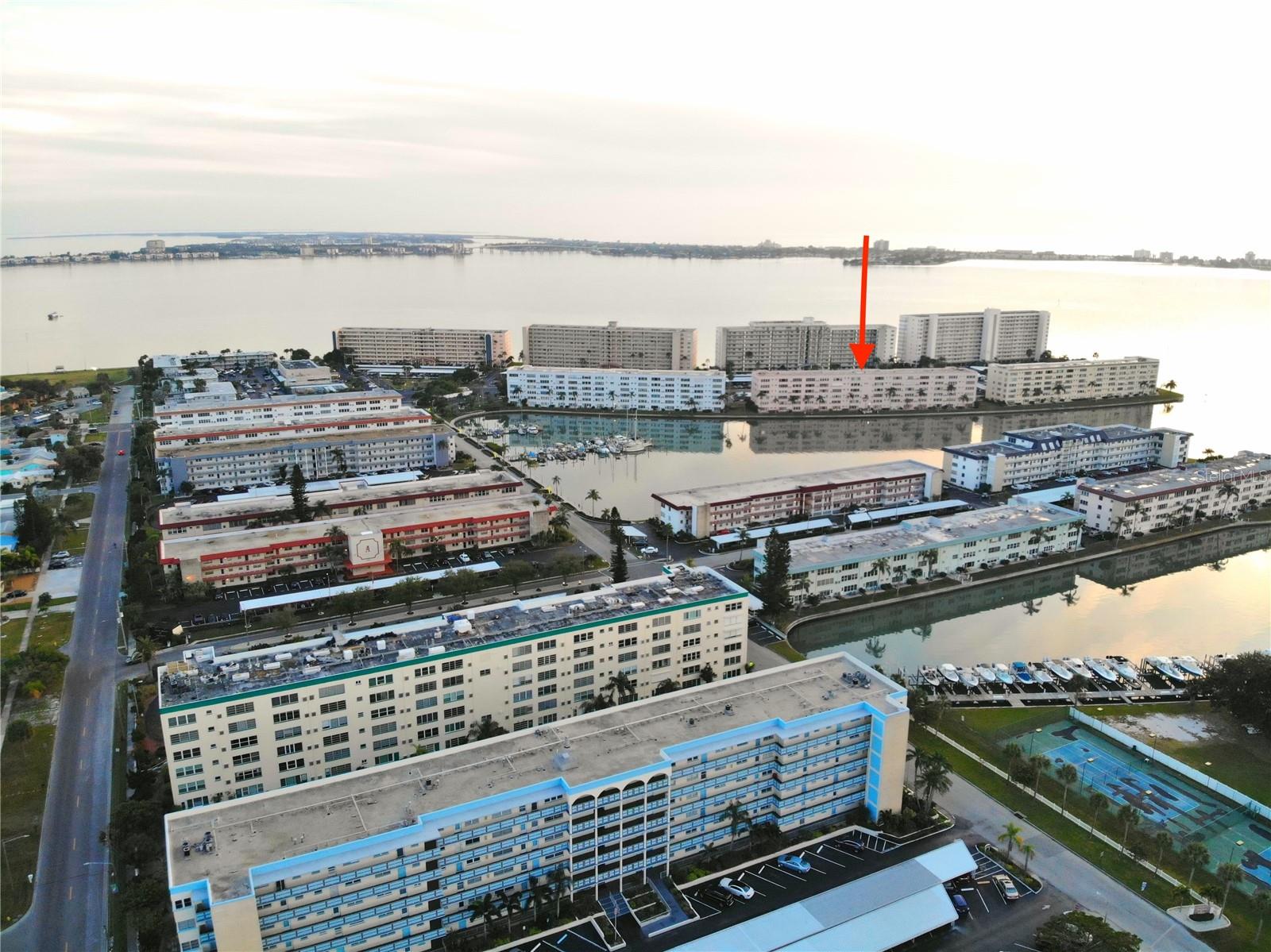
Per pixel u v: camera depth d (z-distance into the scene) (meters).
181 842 140.75
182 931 133.75
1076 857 175.25
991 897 163.88
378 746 199.50
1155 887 167.12
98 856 175.25
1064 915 149.50
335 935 142.75
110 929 156.62
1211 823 187.50
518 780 156.25
